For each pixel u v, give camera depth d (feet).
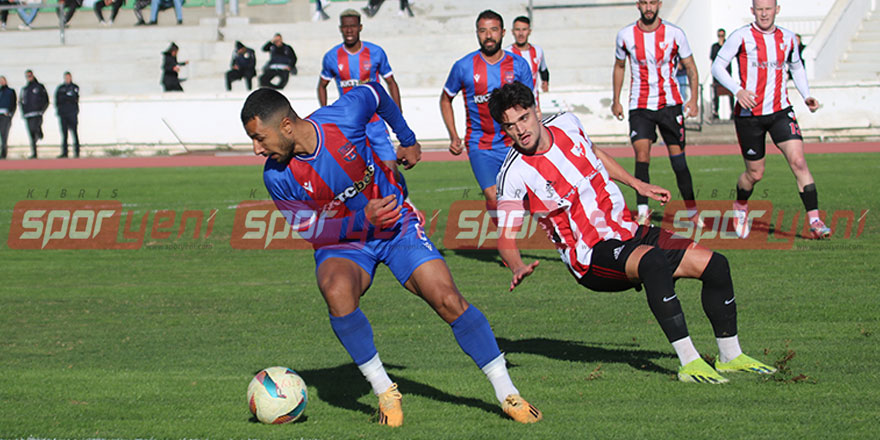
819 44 165.17
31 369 34.81
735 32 60.90
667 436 24.58
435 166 122.62
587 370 32.42
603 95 142.41
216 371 34.17
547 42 184.65
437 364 34.50
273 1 217.97
